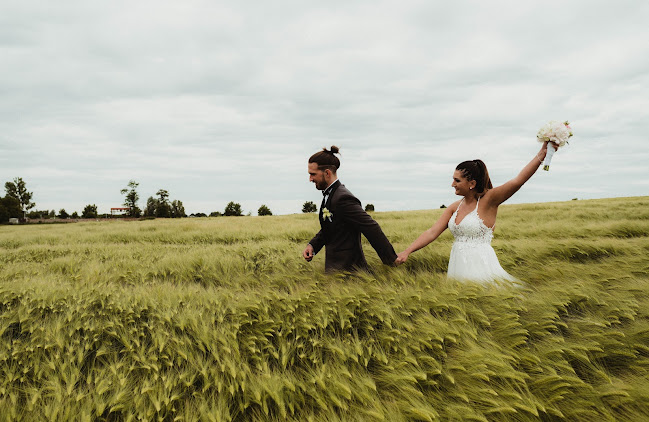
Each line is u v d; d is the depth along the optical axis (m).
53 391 1.96
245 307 2.63
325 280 3.31
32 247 7.25
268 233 11.23
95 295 2.86
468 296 2.71
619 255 4.81
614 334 2.33
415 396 1.95
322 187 3.47
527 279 3.65
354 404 1.95
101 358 2.23
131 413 1.82
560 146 2.93
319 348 2.33
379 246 3.32
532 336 2.41
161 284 3.63
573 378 1.96
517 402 1.83
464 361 2.15
